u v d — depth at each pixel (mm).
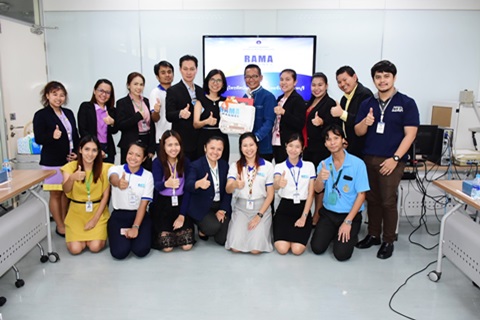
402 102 2924
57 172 3410
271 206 3498
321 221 3211
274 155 3760
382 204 3088
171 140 3117
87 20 4926
